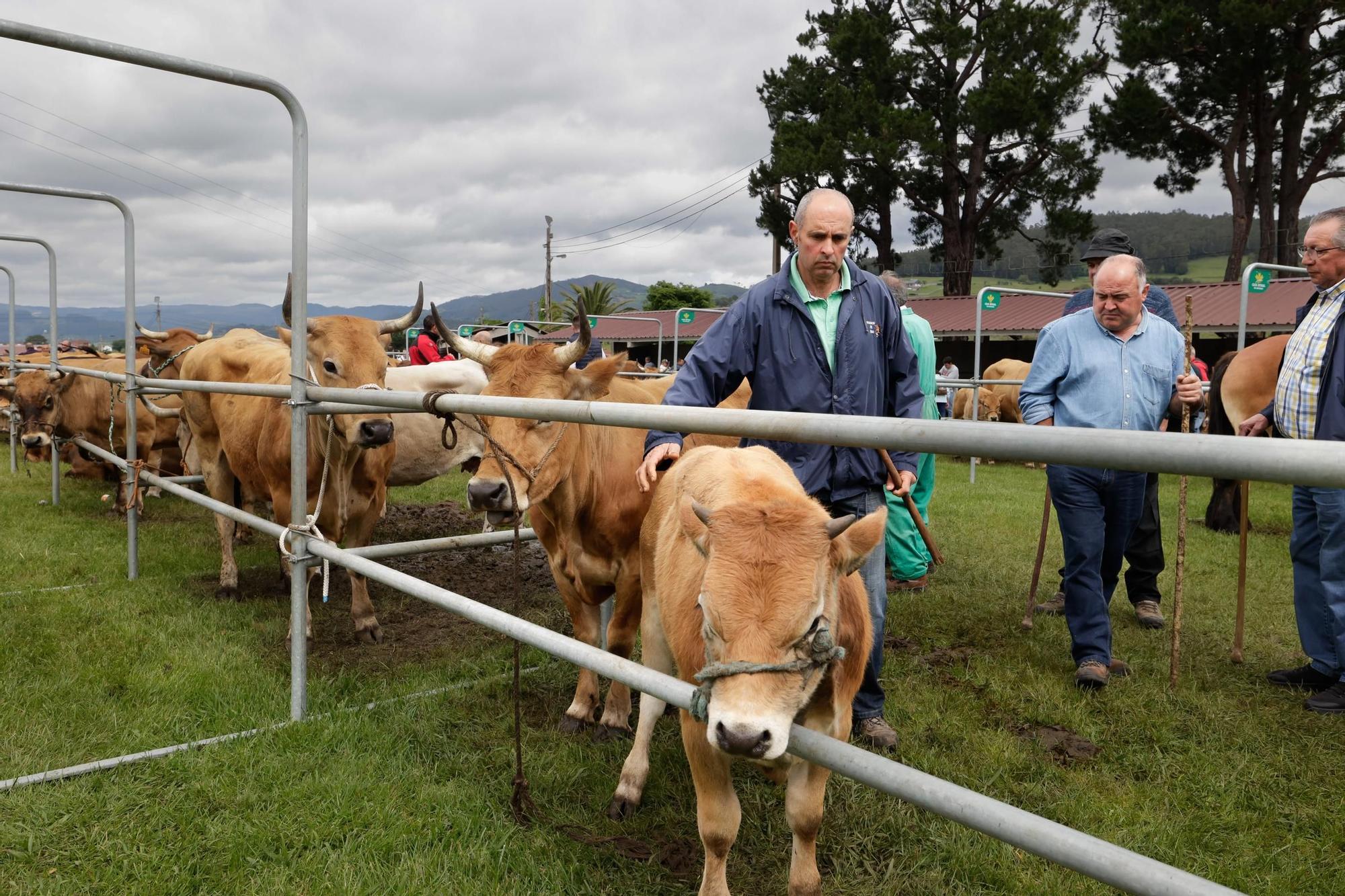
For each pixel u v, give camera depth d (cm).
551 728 396
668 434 315
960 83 2538
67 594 572
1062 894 271
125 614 525
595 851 295
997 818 154
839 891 277
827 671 225
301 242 379
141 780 328
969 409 1501
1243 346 778
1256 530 823
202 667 439
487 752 367
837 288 339
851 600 242
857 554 211
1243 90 2012
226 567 601
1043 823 149
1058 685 432
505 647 498
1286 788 336
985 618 543
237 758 345
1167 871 133
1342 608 402
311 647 504
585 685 403
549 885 275
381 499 549
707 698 195
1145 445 140
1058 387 454
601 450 390
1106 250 547
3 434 1488
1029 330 2119
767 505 210
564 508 386
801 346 338
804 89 2602
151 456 935
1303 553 436
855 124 2430
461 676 454
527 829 307
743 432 201
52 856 282
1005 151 2633
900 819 312
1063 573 448
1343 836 302
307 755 349
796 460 329
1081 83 2395
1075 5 2422
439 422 731
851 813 317
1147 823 312
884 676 449
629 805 324
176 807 310
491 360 393
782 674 190
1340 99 1998
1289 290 1853
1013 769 352
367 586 528
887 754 362
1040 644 497
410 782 334
